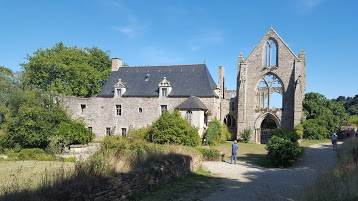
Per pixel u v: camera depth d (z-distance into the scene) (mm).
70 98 48125
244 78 48312
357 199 9836
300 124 44812
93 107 49156
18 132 33656
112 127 48000
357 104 94375
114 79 50438
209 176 19031
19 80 51000
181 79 47219
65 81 57688
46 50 63469
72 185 9492
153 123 36844
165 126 34375
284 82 47250
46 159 28750
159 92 46156
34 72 57406
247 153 33594
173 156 17625
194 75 47156
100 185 10477
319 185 11656
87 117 49188
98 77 60656
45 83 58281
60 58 57594
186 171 18750
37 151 31312
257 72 48719
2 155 31641
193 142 34188
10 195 8391
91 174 10703
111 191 11000
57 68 56625
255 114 48250
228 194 14078
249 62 49219
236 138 48125
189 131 34469
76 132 34969
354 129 46969
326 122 47812
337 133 48406
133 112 47219
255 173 20656
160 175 15180
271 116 47688
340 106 57875
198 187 15406
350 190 10266
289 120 46688
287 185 16375
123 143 32844
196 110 42375
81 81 57625
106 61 65750
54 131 34500
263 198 13266
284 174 20172
